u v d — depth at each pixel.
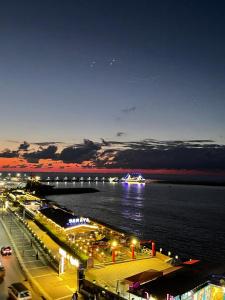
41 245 63.56
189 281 36.34
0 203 136.00
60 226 67.94
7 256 55.94
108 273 47.38
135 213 174.00
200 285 35.81
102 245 58.94
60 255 52.88
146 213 175.00
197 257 84.62
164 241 104.12
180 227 131.88
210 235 115.56
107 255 55.69
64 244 62.09
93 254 55.00
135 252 57.22
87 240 62.97
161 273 40.31
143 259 53.91
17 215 97.69
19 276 46.38
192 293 34.69
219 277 37.94
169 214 172.38
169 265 51.03
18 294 36.75
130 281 38.25
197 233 119.12
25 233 74.81
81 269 42.03
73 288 42.22
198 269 40.59
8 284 43.09
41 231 75.56
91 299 38.28
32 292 40.84
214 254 88.31
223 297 36.50
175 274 38.72
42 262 52.91
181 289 34.34
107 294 38.69
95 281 43.28
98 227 72.25
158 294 33.62
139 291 35.38
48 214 80.38
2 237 70.81
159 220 150.25
